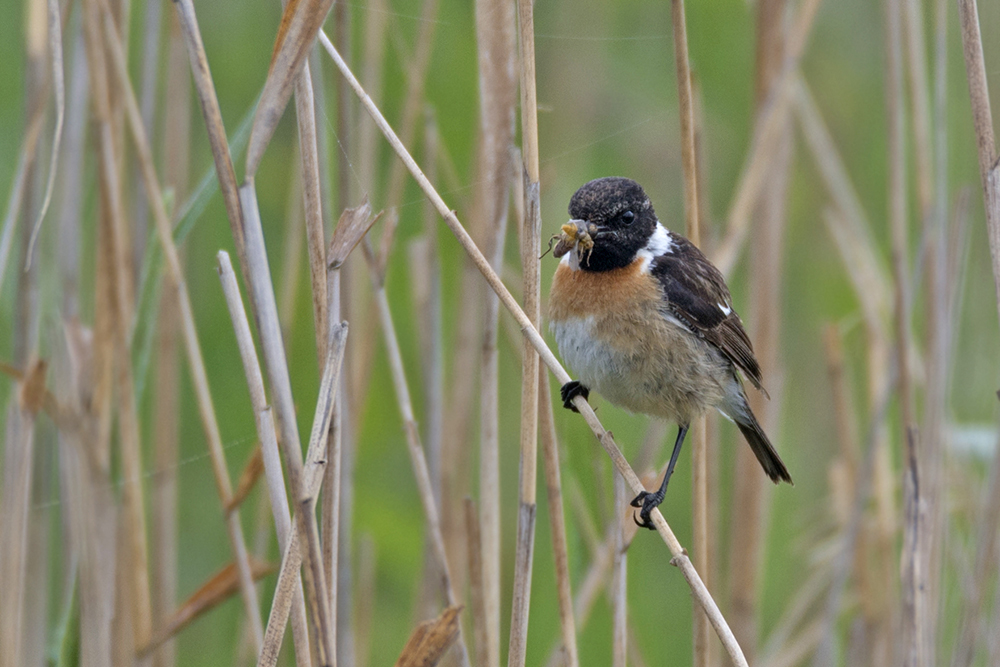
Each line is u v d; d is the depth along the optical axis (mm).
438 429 9953
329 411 6586
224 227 11734
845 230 11820
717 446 10172
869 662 10750
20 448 8664
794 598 12070
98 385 8961
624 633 7910
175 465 10203
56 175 9773
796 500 13359
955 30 12758
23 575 8789
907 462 9477
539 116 12969
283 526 6691
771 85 10328
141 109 9898
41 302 10172
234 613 11141
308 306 11305
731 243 10266
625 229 9016
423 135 10992
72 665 9055
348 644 8891
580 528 10125
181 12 6078
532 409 7535
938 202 10266
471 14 12148
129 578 9117
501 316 10391
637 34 13508
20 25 12344
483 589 8328
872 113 14484
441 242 12023
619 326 8938
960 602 10805
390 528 11742
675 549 7004
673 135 13523
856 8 14469
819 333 14094
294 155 10078
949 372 10445
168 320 10094
